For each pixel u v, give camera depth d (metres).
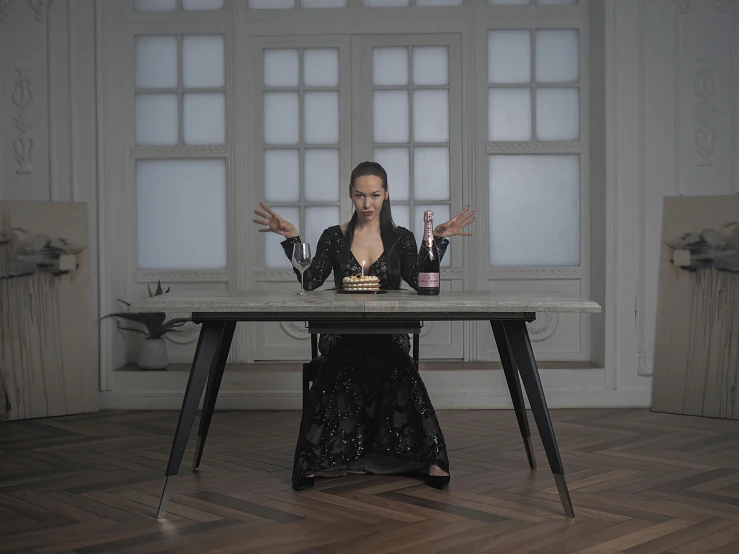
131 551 2.71
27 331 5.23
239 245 6.09
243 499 3.33
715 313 5.23
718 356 5.20
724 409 5.15
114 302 5.76
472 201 6.07
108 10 5.64
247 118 6.11
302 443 3.53
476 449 4.27
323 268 4.01
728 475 3.71
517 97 6.11
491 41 6.10
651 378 5.55
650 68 5.54
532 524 2.99
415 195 6.16
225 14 6.06
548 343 6.05
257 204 6.14
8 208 5.25
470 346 6.07
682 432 4.70
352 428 3.60
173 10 6.07
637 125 5.55
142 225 6.14
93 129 5.54
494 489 3.47
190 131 6.13
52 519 3.06
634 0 5.54
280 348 6.12
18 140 5.50
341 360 3.64
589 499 3.32
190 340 6.12
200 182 6.14
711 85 5.52
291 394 5.51
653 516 3.08
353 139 6.13
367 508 3.20
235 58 6.05
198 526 2.98
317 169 6.16
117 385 5.57
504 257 6.14
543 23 6.04
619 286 5.56
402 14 6.06
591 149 5.99
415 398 3.60
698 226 5.31
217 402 5.51
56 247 5.34
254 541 2.81
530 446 3.82
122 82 5.96
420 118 6.13
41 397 5.23
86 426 4.93
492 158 6.12
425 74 6.12
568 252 6.11
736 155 5.52
